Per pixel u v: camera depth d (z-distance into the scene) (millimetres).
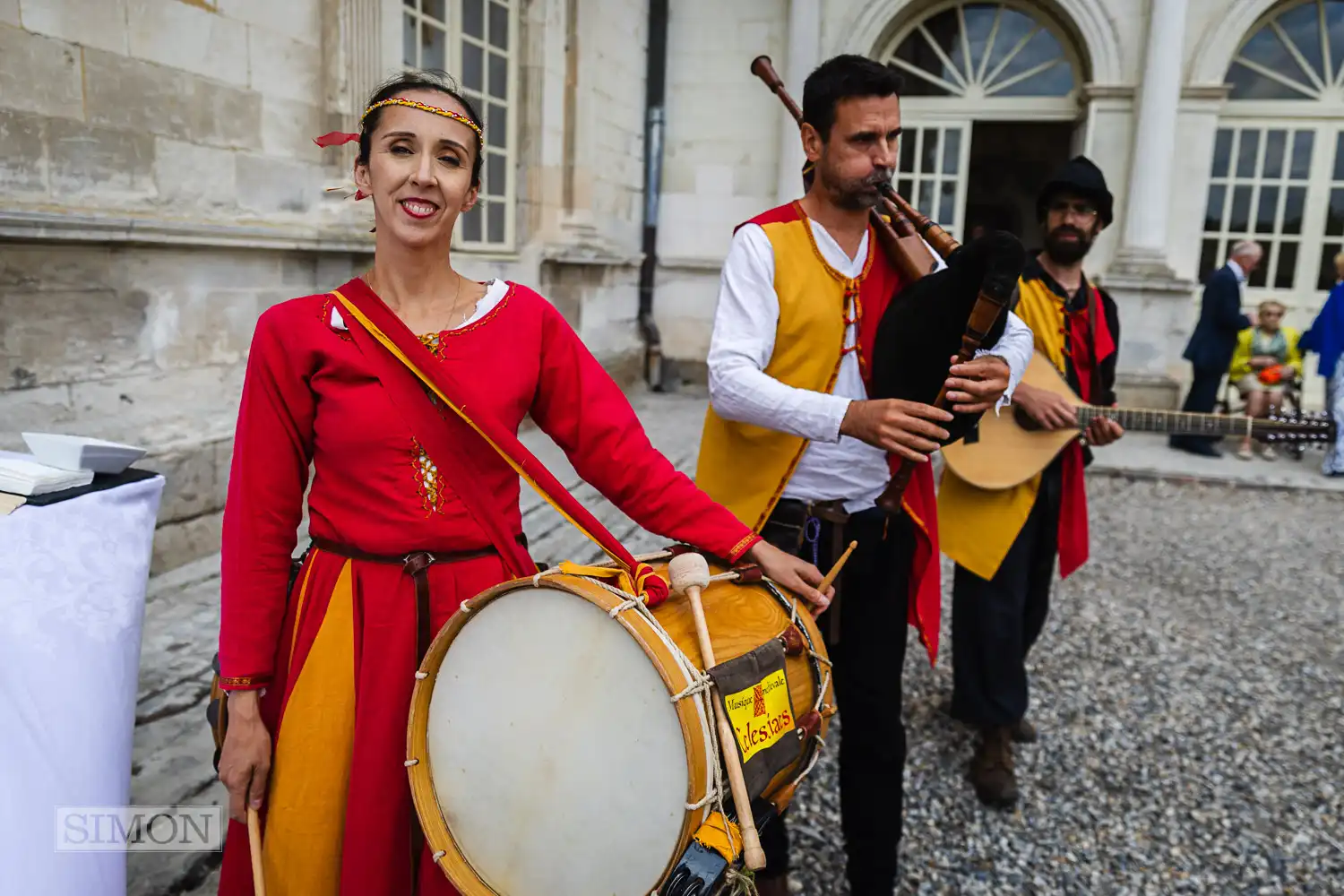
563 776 1221
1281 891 2283
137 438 3607
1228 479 6730
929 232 1775
